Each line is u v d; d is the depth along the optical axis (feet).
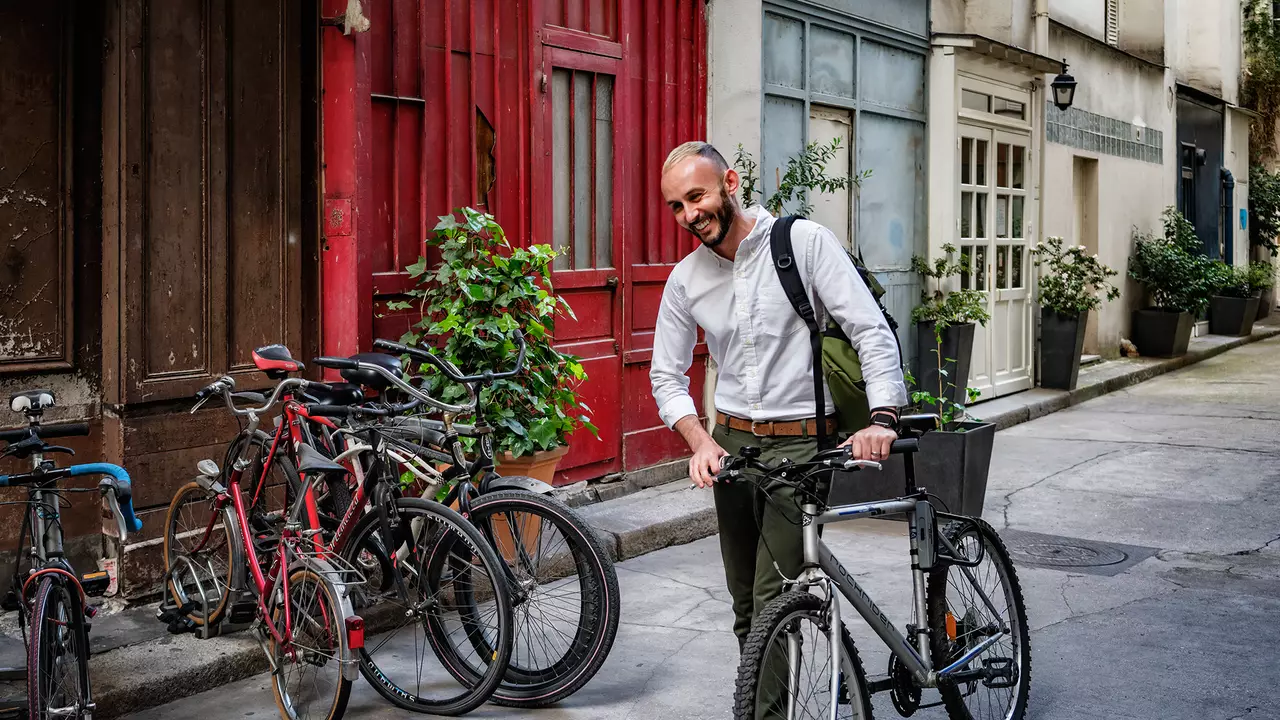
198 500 15.15
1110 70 48.03
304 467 12.96
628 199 23.57
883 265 33.32
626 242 23.54
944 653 11.49
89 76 15.71
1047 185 42.09
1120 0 54.08
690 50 25.13
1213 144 64.13
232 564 14.20
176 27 15.94
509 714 13.46
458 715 13.30
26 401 11.25
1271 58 71.36
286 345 17.57
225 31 16.52
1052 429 34.40
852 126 31.60
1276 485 26.32
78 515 15.94
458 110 20.06
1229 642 15.96
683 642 15.90
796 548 10.89
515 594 13.24
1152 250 50.90
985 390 37.27
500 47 20.77
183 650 14.37
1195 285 50.60
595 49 22.61
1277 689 14.20
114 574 16.10
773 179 28.17
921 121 34.96
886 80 33.14
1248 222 72.74
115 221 15.58
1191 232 54.24
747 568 11.72
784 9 28.09
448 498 14.14
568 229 22.43
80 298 15.80
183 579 15.10
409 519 13.42
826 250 10.80
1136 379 45.09
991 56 36.37
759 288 10.99
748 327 11.08
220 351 16.74
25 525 11.34
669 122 24.63
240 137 16.80
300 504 13.37
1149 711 13.48
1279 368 49.21
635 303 23.86
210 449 16.66
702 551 20.92
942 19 36.42
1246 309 60.75
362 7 17.62
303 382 14.17
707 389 25.84
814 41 29.63
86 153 15.76
